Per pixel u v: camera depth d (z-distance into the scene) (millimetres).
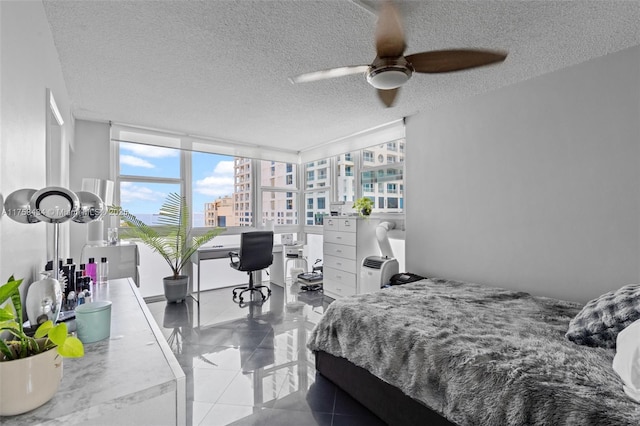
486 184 2953
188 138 4441
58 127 2365
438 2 1680
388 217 4156
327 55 2279
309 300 4254
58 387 743
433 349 1537
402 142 3973
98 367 892
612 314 1473
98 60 2303
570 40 2068
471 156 3070
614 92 2207
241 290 4762
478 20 1851
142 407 780
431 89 2883
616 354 1261
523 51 2211
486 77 2631
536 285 2609
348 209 4414
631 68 2139
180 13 1783
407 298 2338
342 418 1825
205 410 1879
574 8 1741
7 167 975
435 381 1462
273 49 2189
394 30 1605
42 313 1024
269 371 2344
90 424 704
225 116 3654
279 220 5562
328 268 4410
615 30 1948
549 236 2539
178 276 4180
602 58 2264
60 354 671
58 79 2178
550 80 2529
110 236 3436
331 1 1689
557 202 2492
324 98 3105
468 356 1415
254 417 1822
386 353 1729
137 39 2041
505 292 2545
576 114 2387
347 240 4066
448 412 1380
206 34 1999
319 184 5453
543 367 1289
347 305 2164
